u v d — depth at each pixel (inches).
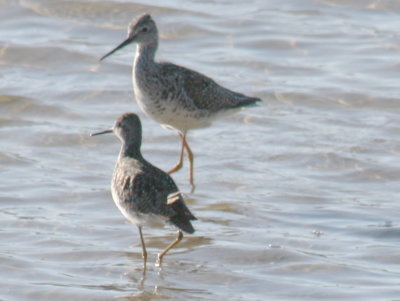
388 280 474.3
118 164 512.1
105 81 775.1
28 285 467.8
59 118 709.3
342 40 848.9
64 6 902.4
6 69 791.7
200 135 687.1
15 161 628.7
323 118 711.1
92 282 474.3
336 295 457.7
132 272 486.6
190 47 842.8
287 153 651.5
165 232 535.2
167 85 621.3
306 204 574.2
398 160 639.8
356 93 749.9
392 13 898.1
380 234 530.6
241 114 718.5
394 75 784.9
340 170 627.5
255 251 507.2
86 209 562.9
